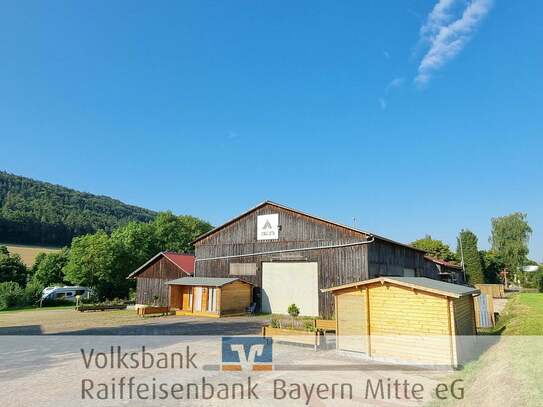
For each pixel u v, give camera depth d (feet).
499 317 67.67
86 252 153.99
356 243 80.28
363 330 42.70
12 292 153.28
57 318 92.07
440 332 37.81
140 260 166.40
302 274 86.79
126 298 158.81
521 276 202.28
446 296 37.60
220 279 94.43
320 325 54.08
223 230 101.09
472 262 196.34
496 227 219.20
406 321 39.93
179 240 195.42
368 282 42.37
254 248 94.89
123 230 183.11
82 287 166.91
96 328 70.08
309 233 87.15
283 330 51.13
